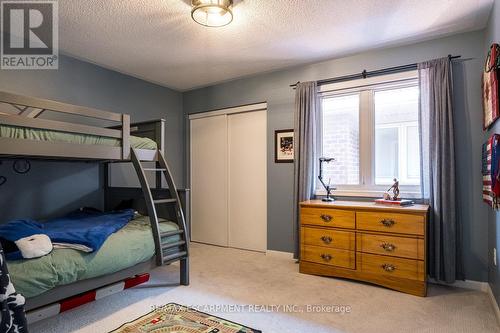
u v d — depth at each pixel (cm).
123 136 255
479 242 271
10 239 185
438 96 279
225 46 311
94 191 359
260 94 402
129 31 276
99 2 229
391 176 325
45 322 216
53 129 208
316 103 351
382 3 233
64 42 299
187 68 376
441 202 275
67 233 212
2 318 134
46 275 177
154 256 255
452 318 221
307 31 279
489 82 227
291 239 376
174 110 465
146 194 256
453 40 284
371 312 231
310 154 346
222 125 443
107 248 214
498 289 219
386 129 327
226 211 441
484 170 252
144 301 251
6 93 187
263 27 270
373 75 324
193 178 471
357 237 288
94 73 359
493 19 230
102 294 220
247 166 423
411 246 263
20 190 297
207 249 425
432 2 231
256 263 356
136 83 409
